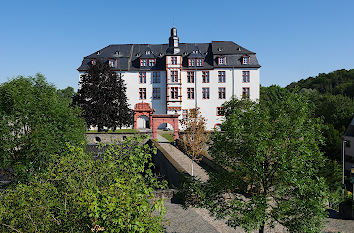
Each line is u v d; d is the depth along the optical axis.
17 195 7.66
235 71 55.47
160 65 56.81
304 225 9.71
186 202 12.42
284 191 10.84
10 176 20.83
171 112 55.31
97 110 44.34
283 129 10.24
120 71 56.38
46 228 7.10
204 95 55.88
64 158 8.08
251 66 55.16
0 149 18.94
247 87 55.47
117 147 8.87
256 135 10.18
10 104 20.02
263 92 73.62
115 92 46.53
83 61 57.44
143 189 7.64
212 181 11.59
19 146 20.52
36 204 7.30
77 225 6.95
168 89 55.28
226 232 13.70
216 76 55.62
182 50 59.47
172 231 13.52
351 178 17.83
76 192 7.35
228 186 11.02
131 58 58.47
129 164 8.46
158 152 34.47
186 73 56.00
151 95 56.56
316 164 10.66
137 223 6.25
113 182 7.90
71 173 7.73
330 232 14.18
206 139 27.09
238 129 10.34
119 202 6.45
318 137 10.68
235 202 10.12
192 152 27.30
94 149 35.81
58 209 7.53
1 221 7.18
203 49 59.50
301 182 9.56
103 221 6.53
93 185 7.29
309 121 10.70
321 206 9.63
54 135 19.50
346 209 16.23
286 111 10.87
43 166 19.02
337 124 53.94
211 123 55.72
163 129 58.31
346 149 39.66
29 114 19.91
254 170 10.32
